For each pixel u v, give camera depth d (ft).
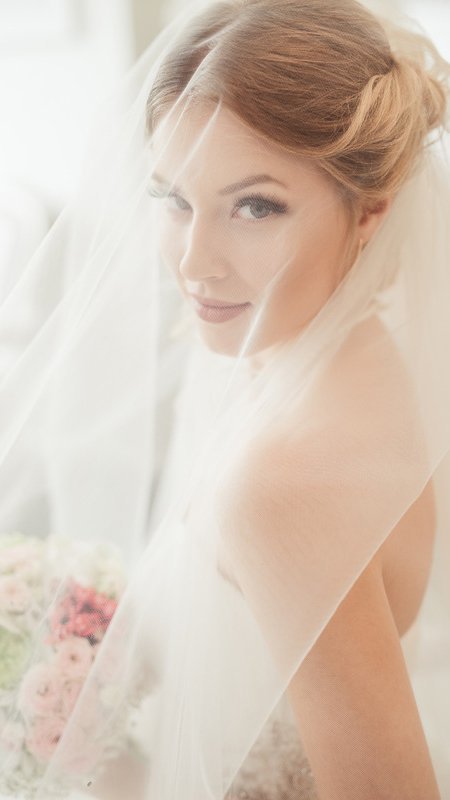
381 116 2.55
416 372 2.81
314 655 2.46
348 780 2.47
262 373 2.82
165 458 3.32
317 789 2.74
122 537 3.24
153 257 2.97
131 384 3.07
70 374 3.01
